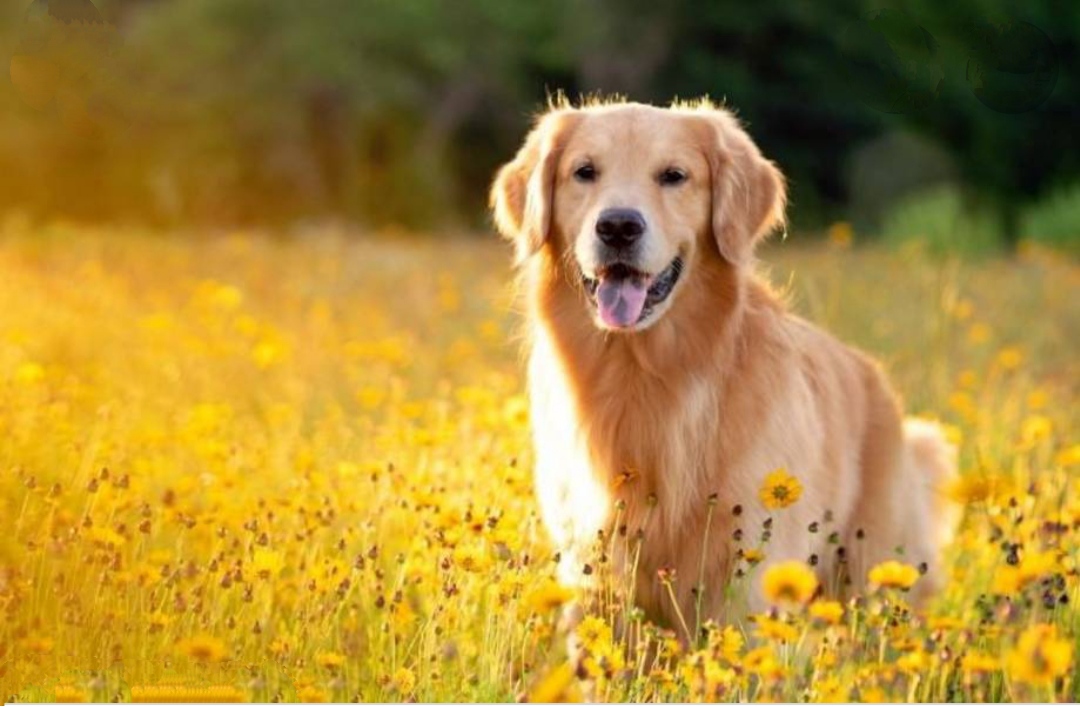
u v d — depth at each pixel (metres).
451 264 19.92
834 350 6.93
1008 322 14.69
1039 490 7.03
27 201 32.16
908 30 39.81
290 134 35.31
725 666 5.26
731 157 6.19
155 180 32.41
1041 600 5.25
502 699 5.14
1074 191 38.28
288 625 5.82
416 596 6.39
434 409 9.51
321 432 8.60
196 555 6.51
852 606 5.04
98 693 4.90
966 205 38.72
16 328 11.67
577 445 6.14
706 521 5.94
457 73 37.88
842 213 39.50
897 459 6.99
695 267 6.09
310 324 13.92
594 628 4.97
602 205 5.88
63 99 32.28
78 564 5.72
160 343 11.88
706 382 6.00
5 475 6.49
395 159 36.84
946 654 4.82
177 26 33.97
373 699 5.09
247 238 24.03
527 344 6.88
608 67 39.22
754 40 39.91
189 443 7.91
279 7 34.84
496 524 5.45
